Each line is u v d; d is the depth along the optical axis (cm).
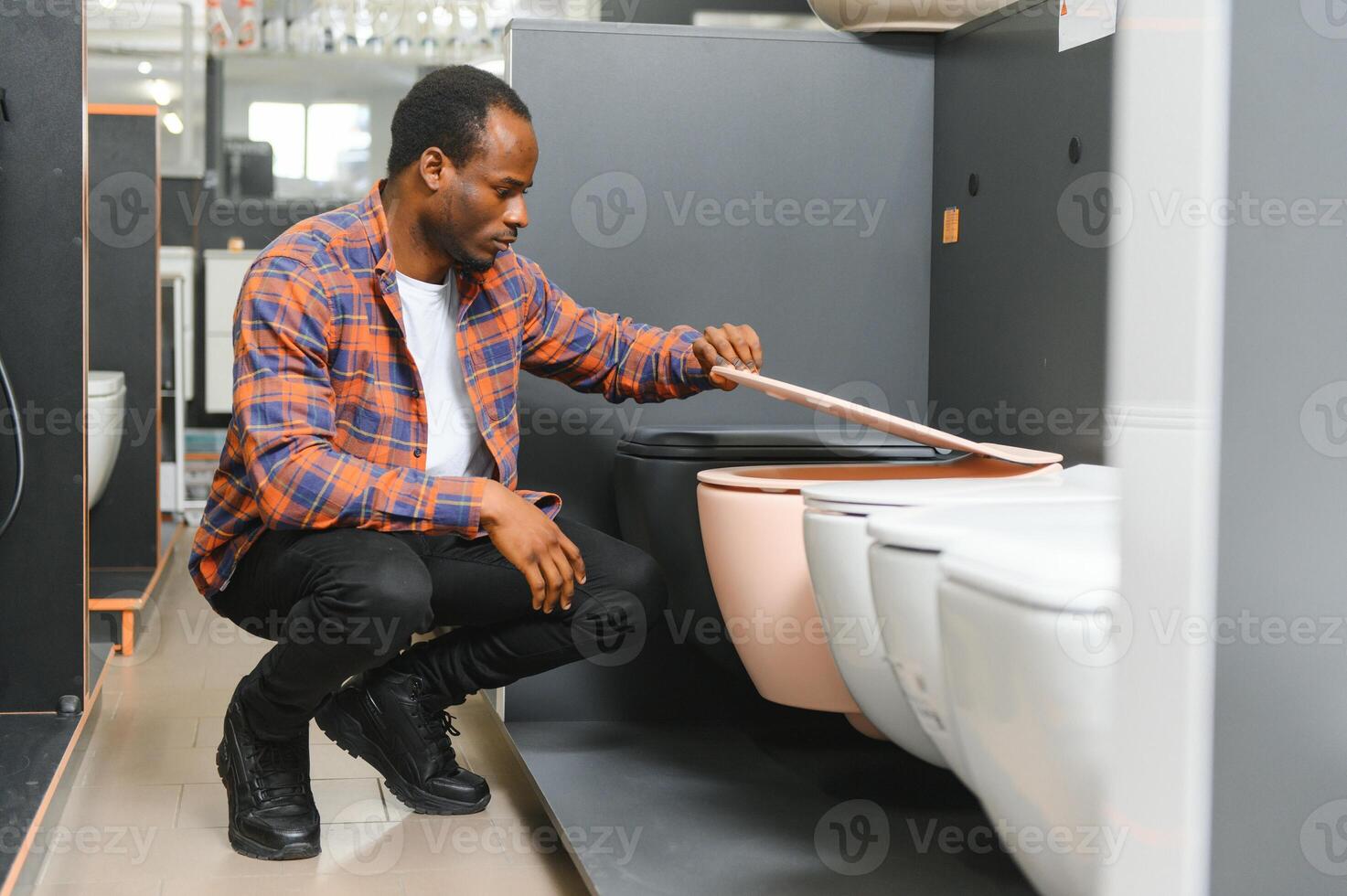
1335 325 88
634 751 205
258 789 171
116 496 341
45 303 211
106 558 341
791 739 213
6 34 207
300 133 549
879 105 228
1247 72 87
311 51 539
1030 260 196
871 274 230
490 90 168
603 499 221
